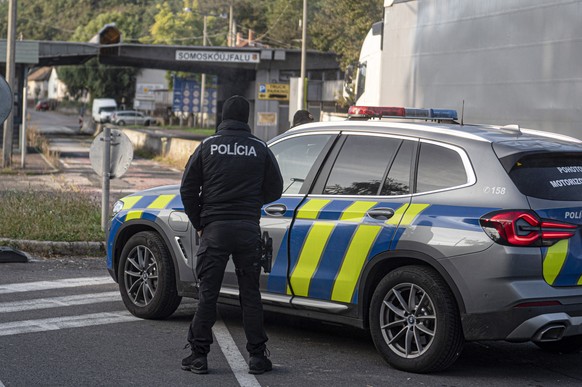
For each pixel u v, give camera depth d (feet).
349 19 423.23
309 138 51.70
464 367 47.24
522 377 45.57
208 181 43.70
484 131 47.21
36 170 208.95
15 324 54.13
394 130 48.47
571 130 73.82
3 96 81.41
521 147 44.55
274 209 50.37
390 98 101.04
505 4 81.56
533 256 42.19
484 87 84.58
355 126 50.21
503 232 42.16
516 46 80.18
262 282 50.62
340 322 47.98
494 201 43.16
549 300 42.29
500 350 52.01
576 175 45.19
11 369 44.06
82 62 410.93
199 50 380.58
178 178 207.00
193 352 44.45
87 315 57.21
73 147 338.75
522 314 42.09
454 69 89.20
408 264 45.85
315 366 46.47
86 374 43.55
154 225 55.57
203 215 43.96
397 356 45.60
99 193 154.30
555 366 48.39
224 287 52.90
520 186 43.21
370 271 46.42
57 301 61.52
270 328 55.93
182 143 259.80
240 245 43.60
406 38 97.86
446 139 46.29
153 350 48.70
